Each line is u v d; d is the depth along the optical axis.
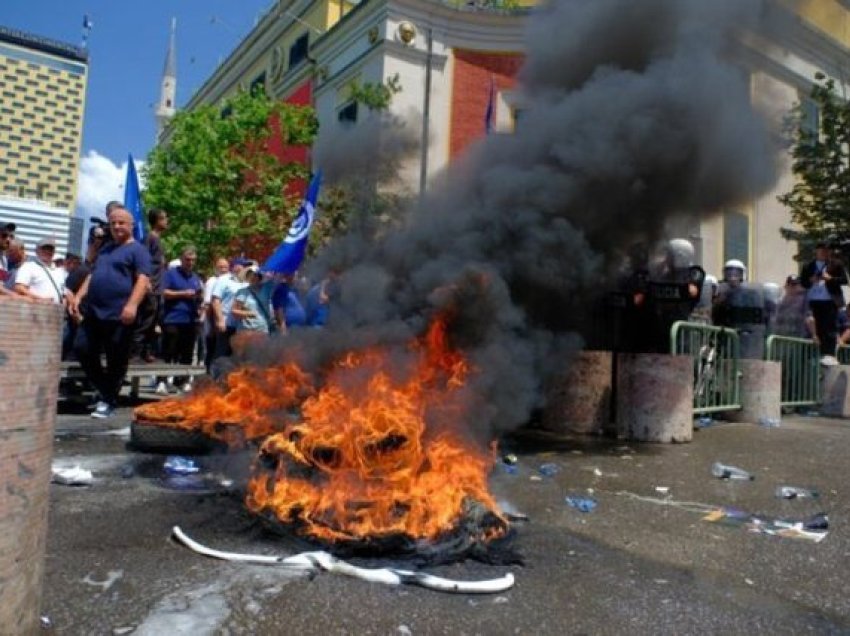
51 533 2.83
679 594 2.48
